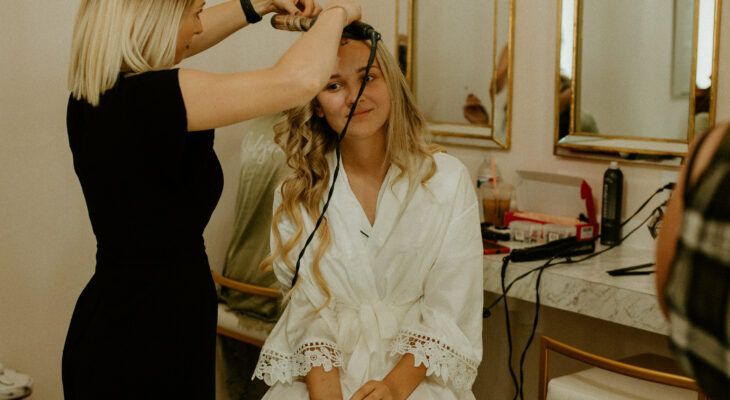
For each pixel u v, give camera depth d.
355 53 1.53
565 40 2.33
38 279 2.44
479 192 2.57
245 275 2.43
